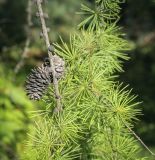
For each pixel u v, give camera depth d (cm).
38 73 56
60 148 55
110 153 58
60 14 263
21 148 103
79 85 57
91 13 59
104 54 59
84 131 59
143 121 193
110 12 59
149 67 257
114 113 56
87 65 58
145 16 264
